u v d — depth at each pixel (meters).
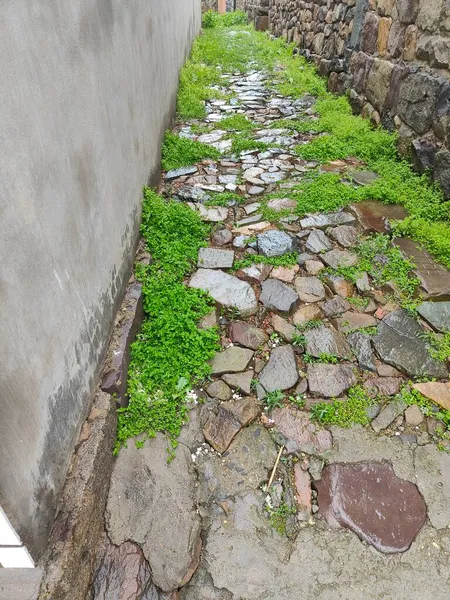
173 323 2.36
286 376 2.24
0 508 1.09
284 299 2.66
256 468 1.89
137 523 1.69
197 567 1.60
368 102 5.17
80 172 1.67
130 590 1.51
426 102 3.76
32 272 1.25
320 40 7.18
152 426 1.97
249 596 1.53
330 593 1.54
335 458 1.93
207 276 2.82
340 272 2.88
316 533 1.70
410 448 1.96
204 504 1.78
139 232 2.92
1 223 1.07
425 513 1.75
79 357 1.66
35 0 1.26
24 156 1.19
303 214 3.46
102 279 1.98
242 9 16.42
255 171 4.20
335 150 4.39
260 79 7.53
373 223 3.27
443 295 2.64
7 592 1.27
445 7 3.54
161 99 4.08
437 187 3.54
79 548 1.44
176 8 5.65
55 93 1.41
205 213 3.50
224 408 2.09
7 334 1.10
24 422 1.20
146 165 3.22
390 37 4.57
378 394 2.17
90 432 1.70
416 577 1.58
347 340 2.44
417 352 2.34
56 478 1.44
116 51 2.25
